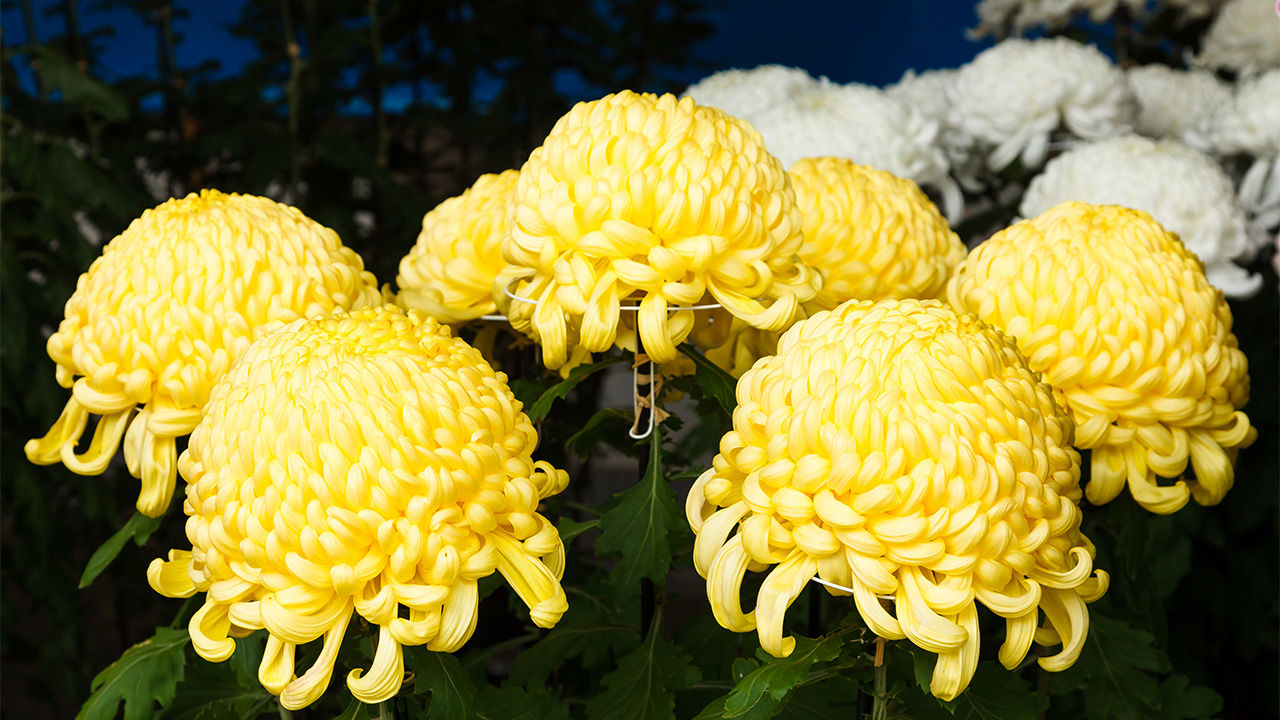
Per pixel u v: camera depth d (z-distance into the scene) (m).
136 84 1.84
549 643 1.04
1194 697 1.01
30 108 1.70
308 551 0.77
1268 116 1.51
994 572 0.76
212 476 0.79
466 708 0.84
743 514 0.82
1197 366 0.91
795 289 0.91
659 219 0.86
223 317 0.90
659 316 0.87
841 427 0.77
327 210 1.83
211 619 0.82
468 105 2.14
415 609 0.79
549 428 1.15
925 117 1.59
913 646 0.81
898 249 1.02
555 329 0.88
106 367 0.91
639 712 0.95
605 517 0.94
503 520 0.82
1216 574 1.65
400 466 0.78
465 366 0.84
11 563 1.77
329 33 1.78
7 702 2.09
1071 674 1.01
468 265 1.00
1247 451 1.55
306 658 0.89
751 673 0.80
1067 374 0.91
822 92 1.54
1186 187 1.29
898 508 0.76
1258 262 1.59
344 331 0.84
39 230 1.57
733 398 0.94
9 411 1.68
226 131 1.79
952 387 0.77
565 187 0.88
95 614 2.24
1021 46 1.62
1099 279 0.91
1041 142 1.55
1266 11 1.78
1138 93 1.81
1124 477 0.93
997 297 0.93
